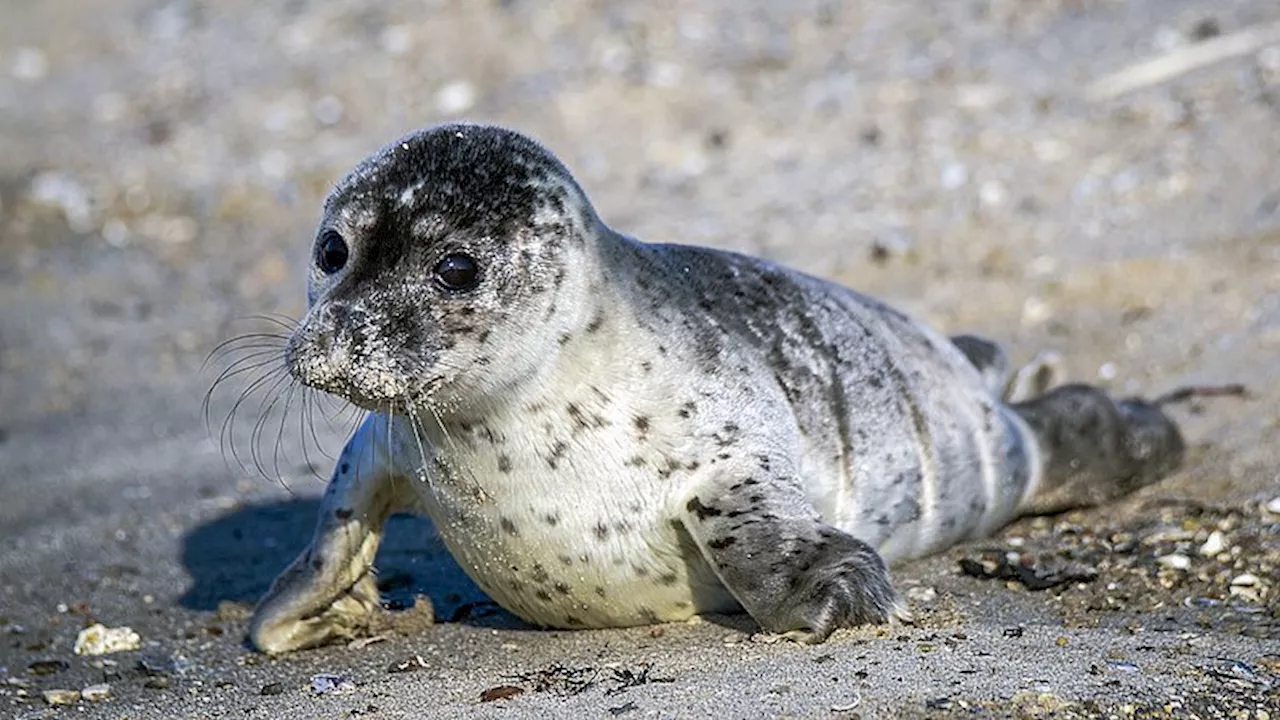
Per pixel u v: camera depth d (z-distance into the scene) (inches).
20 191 1667.1
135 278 1524.4
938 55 1638.8
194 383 1309.1
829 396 804.6
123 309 1467.8
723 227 1402.6
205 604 905.5
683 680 674.2
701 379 749.3
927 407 855.1
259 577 944.9
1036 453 918.4
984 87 1556.3
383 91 1756.9
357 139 1688.0
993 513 888.3
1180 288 1217.4
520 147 725.3
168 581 943.7
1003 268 1283.2
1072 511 935.0
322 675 754.8
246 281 1503.4
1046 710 625.0
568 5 1846.7
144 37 2004.2
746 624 745.6
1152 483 955.3
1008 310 1231.5
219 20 2009.1
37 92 1908.2
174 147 1732.3
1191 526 879.1
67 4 2118.6
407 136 733.3
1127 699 636.7
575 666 717.3
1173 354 1137.4
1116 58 1555.1
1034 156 1428.4
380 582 882.1
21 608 907.4
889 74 1616.6
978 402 894.4
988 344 982.4
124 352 1380.4
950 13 1721.2
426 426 725.3
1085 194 1358.3
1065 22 1656.0
